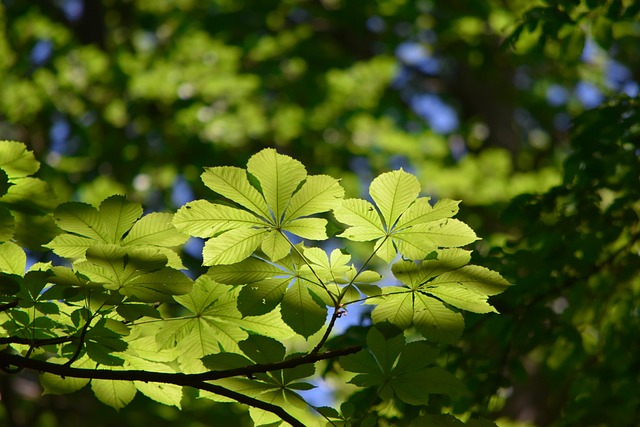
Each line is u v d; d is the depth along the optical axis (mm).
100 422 9305
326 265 3861
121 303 3873
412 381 3873
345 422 3930
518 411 9961
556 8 4875
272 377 3896
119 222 3859
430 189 12859
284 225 3816
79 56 12336
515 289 4797
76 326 3918
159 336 3928
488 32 15125
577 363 5531
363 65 15125
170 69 12766
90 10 14688
